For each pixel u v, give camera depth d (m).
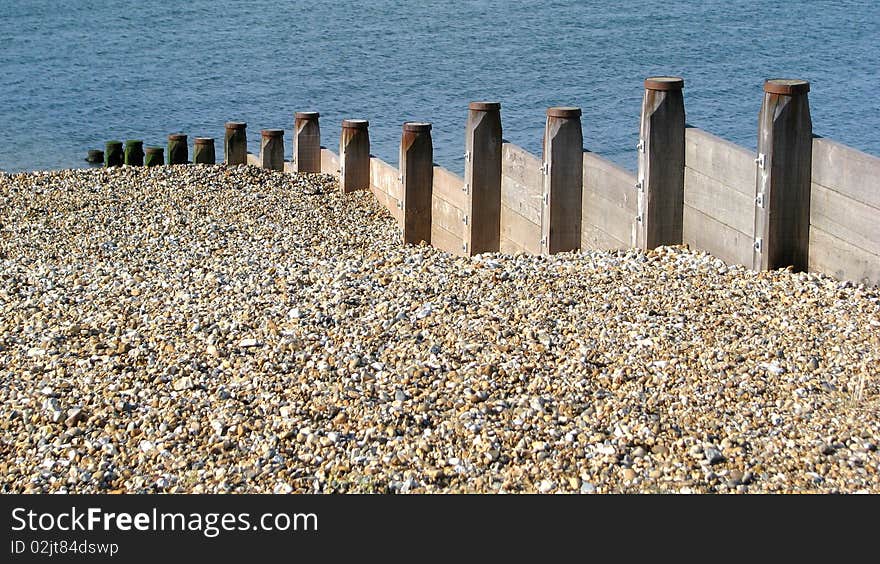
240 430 6.52
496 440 6.30
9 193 15.00
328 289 8.74
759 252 8.73
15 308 8.86
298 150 17.03
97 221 13.54
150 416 6.71
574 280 8.76
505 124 34.38
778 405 6.57
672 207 9.57
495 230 11.09
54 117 37.81
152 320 8.30
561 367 7.12
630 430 6.33
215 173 16.14
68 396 7.02
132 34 62.38
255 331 7.93
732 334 7.57
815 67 44.38
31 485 6.11
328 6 72.81
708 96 38.44
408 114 36.69
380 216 14.34
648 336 7.57
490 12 66.38
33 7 76.56
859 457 5.97
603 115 35.12
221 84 44.59
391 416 6.59
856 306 7.88
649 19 60.91
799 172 8.55
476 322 7.87
